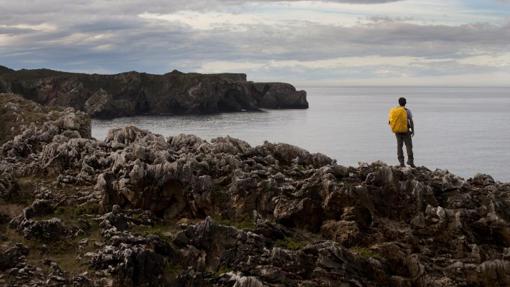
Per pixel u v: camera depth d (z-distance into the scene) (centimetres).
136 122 17900
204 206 2161
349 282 1802
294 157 2544
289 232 2023
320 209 2080
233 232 1941
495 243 1994
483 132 13850
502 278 1827
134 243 1927
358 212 2047
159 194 2206
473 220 2033
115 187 2225
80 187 2347
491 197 2102
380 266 1858
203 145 2478
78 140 2602
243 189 2161
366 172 2241
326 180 2123
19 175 2528
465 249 1928
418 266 1864
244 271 1828
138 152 2350
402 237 1981
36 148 2886
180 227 2088
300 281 1795
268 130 14300
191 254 1916
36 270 1841
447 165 7925
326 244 1889
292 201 2098
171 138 2648
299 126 15625
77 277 1794
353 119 18888
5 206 2231
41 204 2183
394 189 2133
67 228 2048
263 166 2370
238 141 2589
